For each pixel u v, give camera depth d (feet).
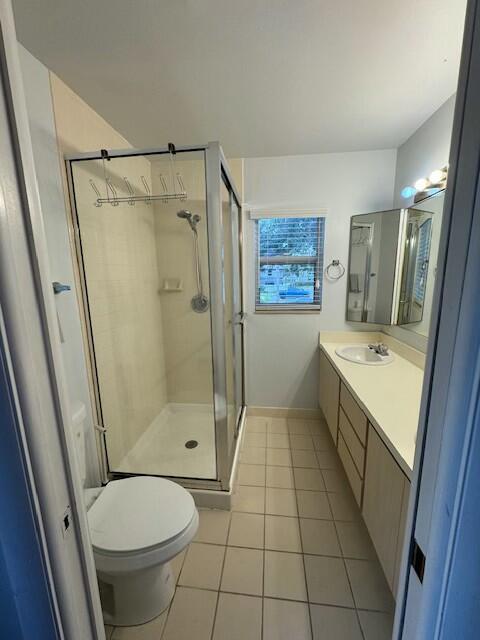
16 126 1.37
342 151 7.49
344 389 5.82
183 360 8.28
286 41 3.83
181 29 3.59
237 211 7.74
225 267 5.99
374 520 4.15
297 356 8.79
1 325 1.34
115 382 6.25
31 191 1.44
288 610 3.89
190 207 7.11
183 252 7.67
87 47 3.86
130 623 3.74
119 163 6.12
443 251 1.37
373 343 8.12
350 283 8.12
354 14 3.44
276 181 7.86
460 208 1.24
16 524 1.53
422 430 1.58
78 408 4.66
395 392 4.97
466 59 1.20
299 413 9.09
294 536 4.99
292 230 8.25
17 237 1.39
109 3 3.21
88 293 5.38
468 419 1.21
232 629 3.69
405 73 4.49
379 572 4.40
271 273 8.55
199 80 4.58
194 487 5.72
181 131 6.19
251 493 6.00
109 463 6.05
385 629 3.68
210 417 8.28
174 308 8.05
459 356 1.24
